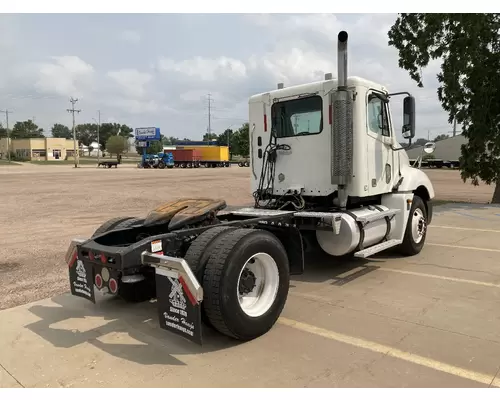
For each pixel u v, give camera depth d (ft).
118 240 16.20
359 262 22.95
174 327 12.26
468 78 49.78
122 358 12.34
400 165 23.18
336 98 18.81
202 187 82.07
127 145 448.65
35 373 11.51
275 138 21.58
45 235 32.83
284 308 16.14
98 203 55.11
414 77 55.21
